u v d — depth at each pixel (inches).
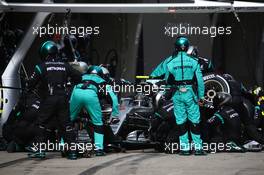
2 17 1513.3
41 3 1518.2
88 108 1288.1
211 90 1342.3
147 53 1943.9
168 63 1293.1
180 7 1519.4
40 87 1263.5
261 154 1300.4
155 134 1360.7
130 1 1781.5
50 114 1242.0
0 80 1462.8
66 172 1034.7
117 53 2032.5
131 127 1386.6
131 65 1999.3
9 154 1347.2
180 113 1284.4
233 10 1519.4
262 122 1462.8
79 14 1998.0
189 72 1274.6
